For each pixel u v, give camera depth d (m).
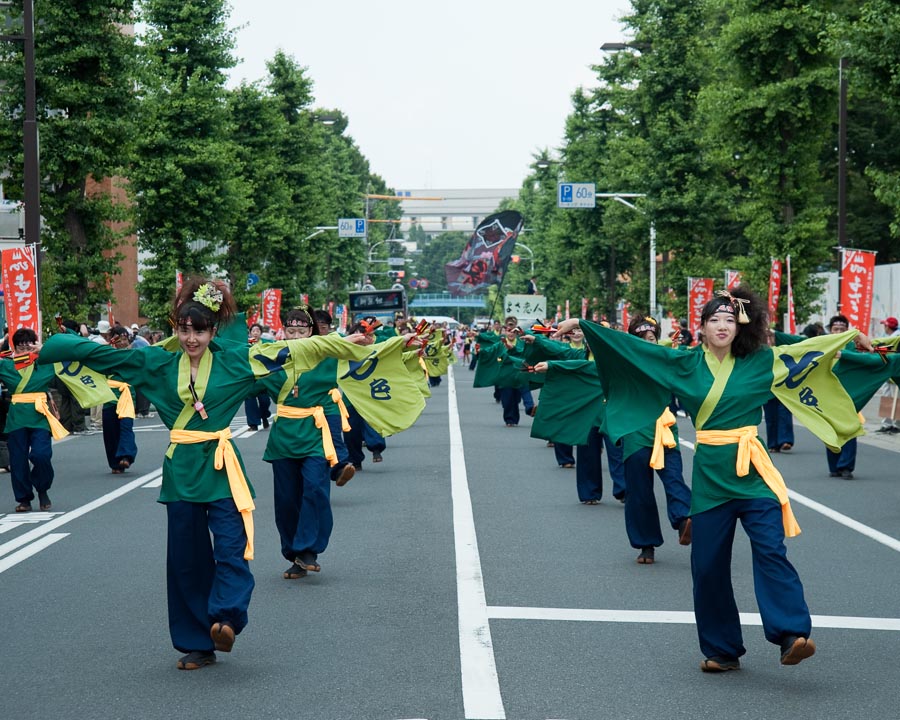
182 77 35.53
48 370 12.89
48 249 27.34
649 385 6.64
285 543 9.30
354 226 66.12
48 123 26.22
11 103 26.12
